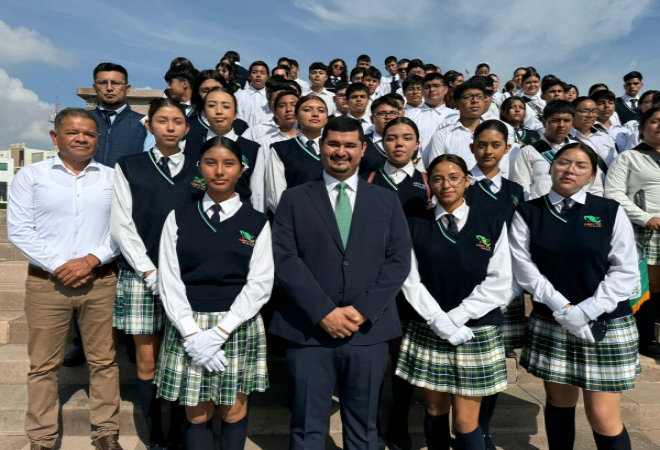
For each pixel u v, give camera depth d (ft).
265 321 9.67
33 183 7.95
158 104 8.13
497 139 8.86
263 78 19.35
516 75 24.35
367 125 15.56
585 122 13.08
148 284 7.59
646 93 16.52
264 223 7.32
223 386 6.82
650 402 9.85
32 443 8.21
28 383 8.14
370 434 6.95
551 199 7.39
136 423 9.11
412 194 8.71
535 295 7.18
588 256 6.95
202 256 6.93
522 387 10.69
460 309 6.94
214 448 8.84
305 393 6.86
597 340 6.73
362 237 7.01
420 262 7.34
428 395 7.52
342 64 26.02
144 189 7.88
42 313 8.00
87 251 8.18
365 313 6.63
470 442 7.11
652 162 10.67
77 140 7.91
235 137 9.96
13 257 14.60
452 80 19.15
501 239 7.29
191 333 6.66
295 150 9.59
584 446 9.13
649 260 10.86
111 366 8.44
